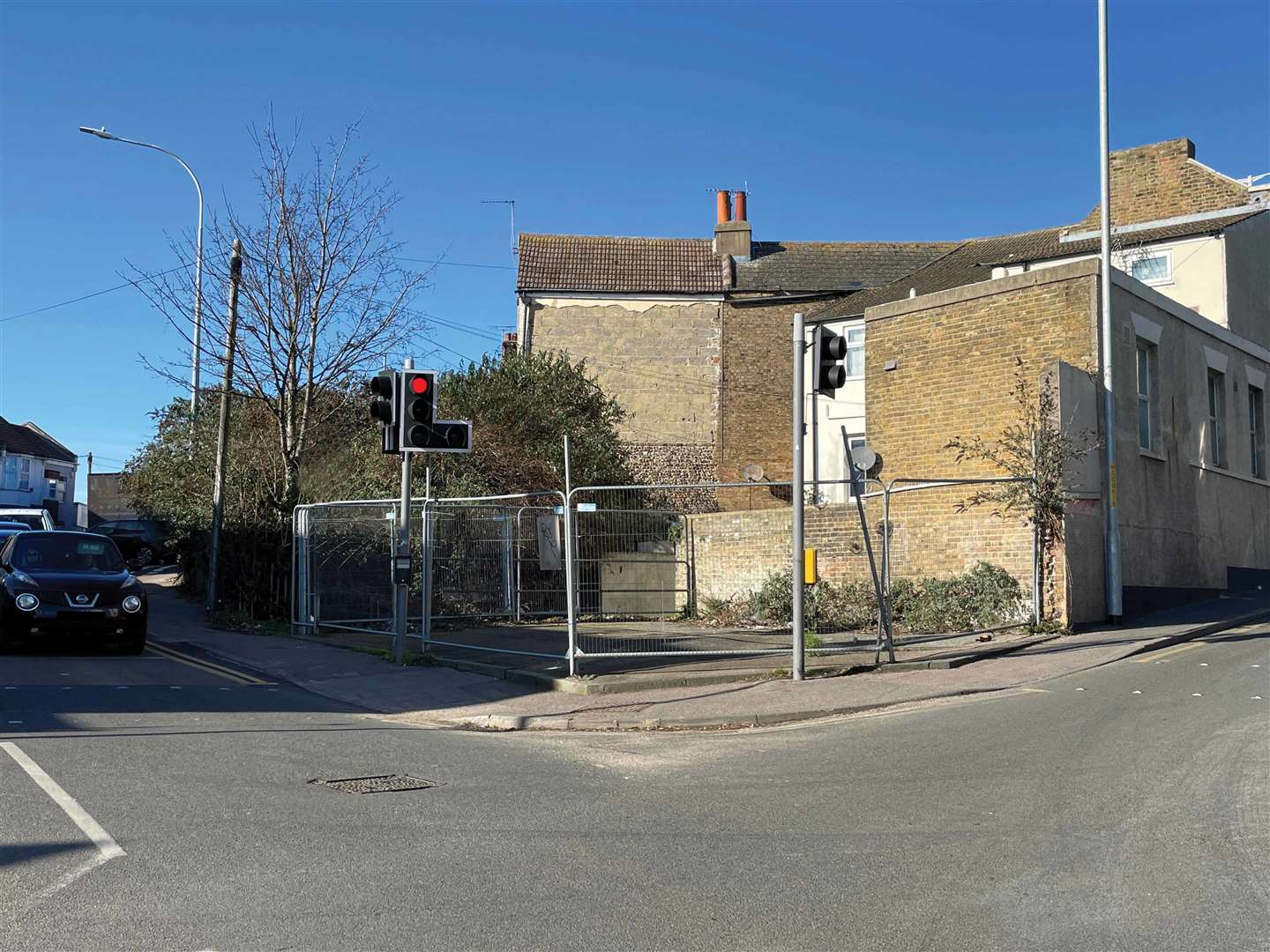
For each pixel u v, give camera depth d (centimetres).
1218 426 2209
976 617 1588
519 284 3195
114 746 852
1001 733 917
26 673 1255
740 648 1462
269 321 2008
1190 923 474
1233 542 2189
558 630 1744
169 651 1562
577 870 557
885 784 753
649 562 1752
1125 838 600
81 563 1555
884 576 1391
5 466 5416
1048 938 460
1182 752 807
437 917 486
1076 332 1681
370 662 1429
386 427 1399
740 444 3098
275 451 2131
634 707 1104
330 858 574
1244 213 2495
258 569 1967
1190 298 2342
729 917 488
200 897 507
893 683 1200
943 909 497
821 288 3127
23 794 686
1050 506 1545
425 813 677
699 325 3181
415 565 1789
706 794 736
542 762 862
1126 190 2723
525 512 1878
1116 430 1742
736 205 3434
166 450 2489
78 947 445
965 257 2928
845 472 2653
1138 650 1377
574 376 2680
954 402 1812
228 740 898
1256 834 603
